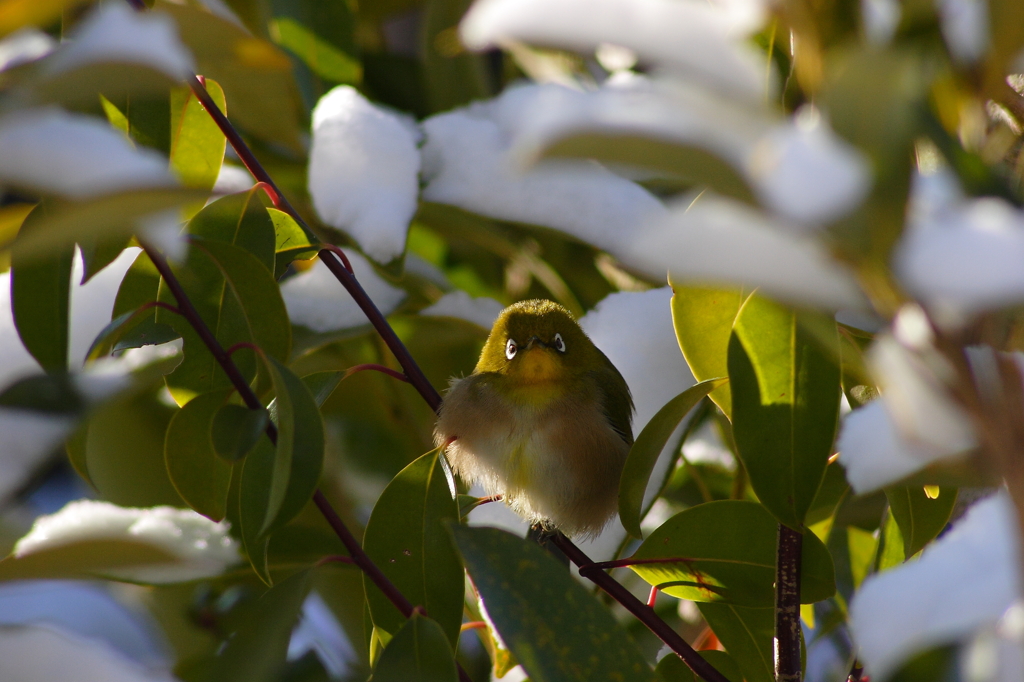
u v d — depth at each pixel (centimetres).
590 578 383
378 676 377
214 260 381
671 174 243
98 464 392
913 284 203
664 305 389
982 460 254
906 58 225
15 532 390
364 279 390
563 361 391
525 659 377
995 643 262
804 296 207
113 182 248
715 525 382
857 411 301
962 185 253
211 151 383
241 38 375
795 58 287
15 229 378
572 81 390
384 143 385
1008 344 268
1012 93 297
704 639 387
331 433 395
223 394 381
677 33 234
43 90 257
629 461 380
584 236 386
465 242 396
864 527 389
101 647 363
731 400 379
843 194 204
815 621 389
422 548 381
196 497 381
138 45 246
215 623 391
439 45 393
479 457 390
